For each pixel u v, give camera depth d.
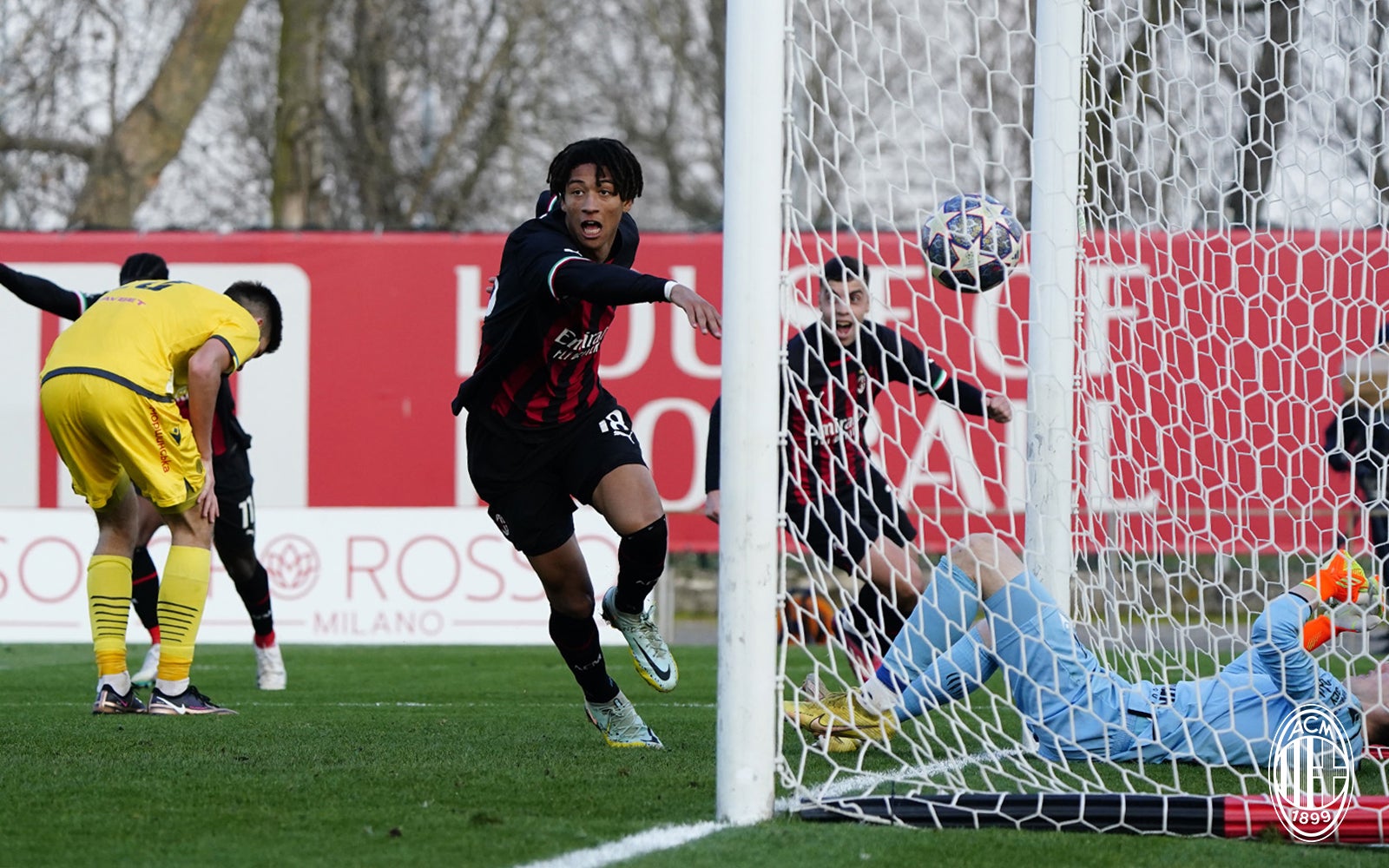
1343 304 21.91
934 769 14.31
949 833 11.66
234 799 12.65
